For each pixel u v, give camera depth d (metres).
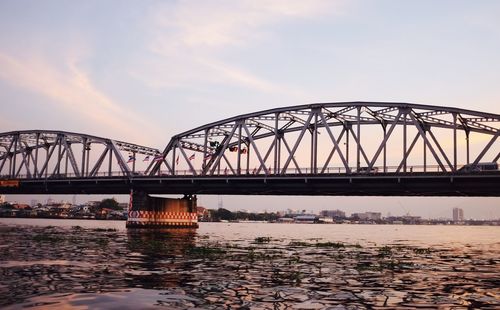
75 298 18.05
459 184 59.81
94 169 95.62
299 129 79.50
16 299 17.67
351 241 72.62
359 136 67.75
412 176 60.75
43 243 47.50
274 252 43.09
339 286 22.86
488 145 59.72
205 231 101.12
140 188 91.12
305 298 19.44
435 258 40.97
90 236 63.38
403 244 66.38
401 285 23.62
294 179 68.69
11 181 100.62
